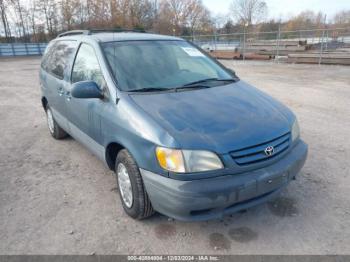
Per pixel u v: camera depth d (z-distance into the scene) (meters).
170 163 2.31
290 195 3.22
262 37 22.22
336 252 2.44
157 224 2.83
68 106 3.86
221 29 54.50
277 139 2.59
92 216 2.96
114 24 43.69
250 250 2.49
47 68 4.77
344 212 2.93
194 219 2.36
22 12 42.69
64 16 43.56
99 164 4.11
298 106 6.96
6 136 5.35
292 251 2.46
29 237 2.68
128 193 2.83
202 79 3.41
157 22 51.62
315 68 14.38
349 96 7.92
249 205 2.49
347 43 18.75
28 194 3.38
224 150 2.32
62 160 4.26
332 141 4.71
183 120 2.51
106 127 2.95
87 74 3.42
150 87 3.04
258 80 10.87
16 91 10.10
